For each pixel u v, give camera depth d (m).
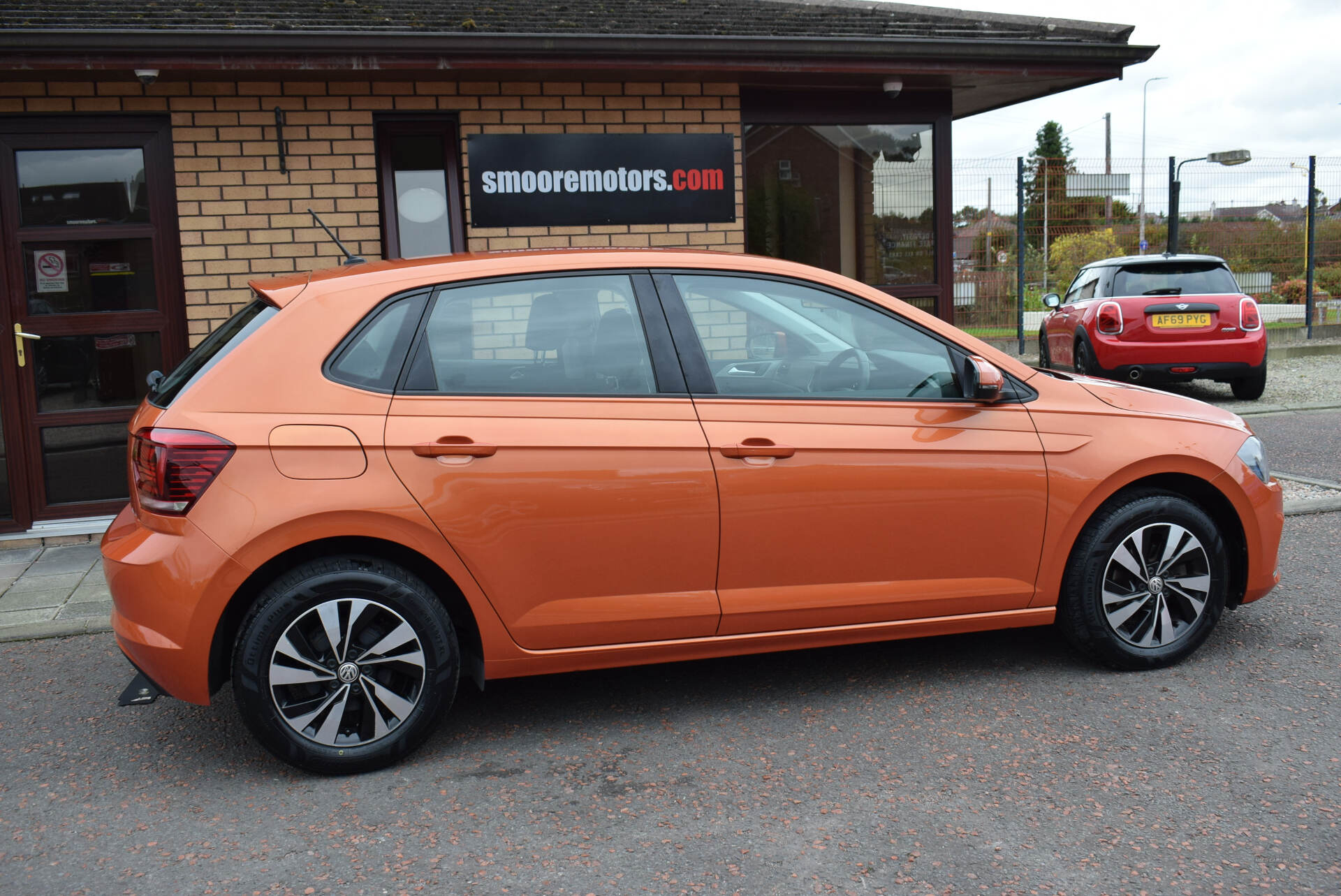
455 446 3.30
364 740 3.36
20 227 6.64
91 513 6.90
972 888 2.58
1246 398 11.52
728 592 3.57
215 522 3.17
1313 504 6.30
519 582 3.40
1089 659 4.07
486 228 7.30
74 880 2.77
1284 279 15.15
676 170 7.62
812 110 8.00
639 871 2.71
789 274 3.74
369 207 7.05
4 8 6.72
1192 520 3.93
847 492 3.61
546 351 3.48
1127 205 14.56
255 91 6.80
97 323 6.82
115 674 4.43
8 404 6.70
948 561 3.76
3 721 3.93
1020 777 3.16
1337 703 3.61
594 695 3.98
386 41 6.45
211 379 3.27
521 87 7.27
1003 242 14.53
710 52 7.06
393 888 2.68
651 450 3.45
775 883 2.63
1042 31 8.23
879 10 8.79
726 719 3.70
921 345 3.80
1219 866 2.64
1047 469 3.80
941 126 8.34
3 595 5.59
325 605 3.26
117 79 6.46
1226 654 4.12
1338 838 2.75
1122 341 11.13
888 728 3.56
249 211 6.87
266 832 3.00
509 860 2.79
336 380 3.31
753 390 3.62
